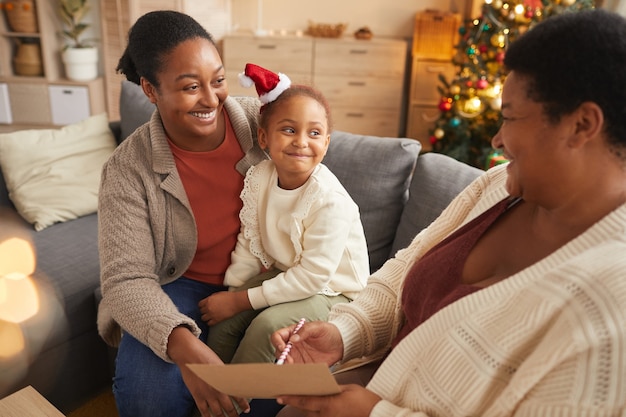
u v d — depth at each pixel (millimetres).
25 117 4441
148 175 1370
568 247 758
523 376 746
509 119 770
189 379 1182
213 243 1459
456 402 827
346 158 1764
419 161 1684
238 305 1356
